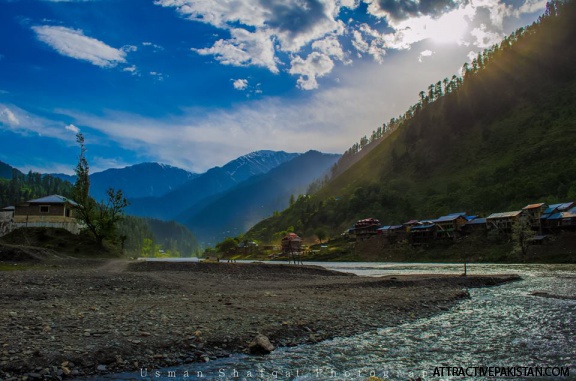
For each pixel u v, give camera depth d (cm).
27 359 1267
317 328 1973
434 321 2281
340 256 17262
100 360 1344
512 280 4931
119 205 7931
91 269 4703
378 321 2227
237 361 1458
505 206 17788
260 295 3016
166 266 5256
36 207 8500
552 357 1557
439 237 15075
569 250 10088
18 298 2409
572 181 16650
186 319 1945
